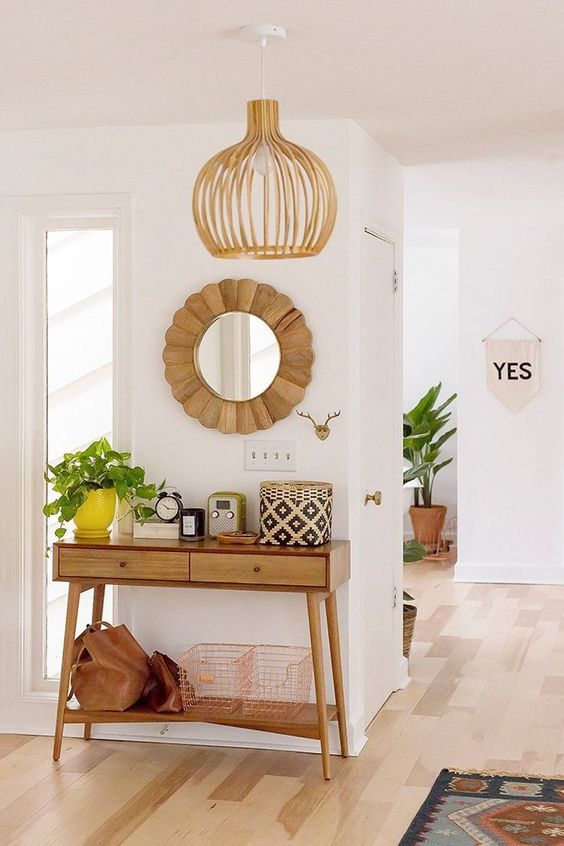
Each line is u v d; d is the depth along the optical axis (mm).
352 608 4441
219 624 4516
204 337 4449
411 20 3205
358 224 4535
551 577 8125
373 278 4836
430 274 10047
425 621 6852
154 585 4156
